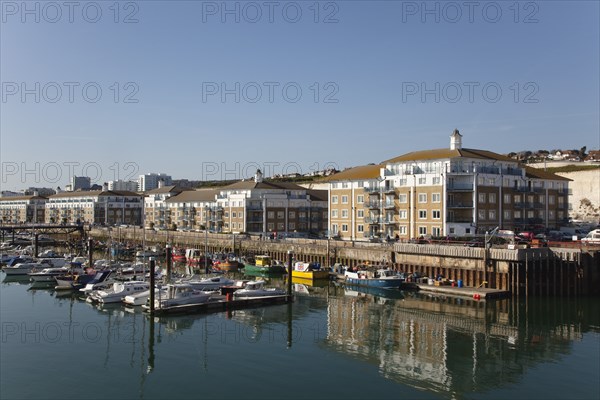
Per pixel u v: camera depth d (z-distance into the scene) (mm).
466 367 35438
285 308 53656
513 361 36656
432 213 82562
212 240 107562
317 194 131000
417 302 56062
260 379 33469
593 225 102312
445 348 39594
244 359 37281
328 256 81312
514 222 85875
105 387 32281
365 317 49406
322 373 34438
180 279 66812
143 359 37375
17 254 99562
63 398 30641
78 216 184000
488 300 56344
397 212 88250
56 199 198125
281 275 79375
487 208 81875
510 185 85812
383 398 30516
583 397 30391
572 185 142500
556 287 58281
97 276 65125
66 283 64812
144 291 56594
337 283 69875
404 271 69562
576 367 35375
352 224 97000
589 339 42062
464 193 82000
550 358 37281
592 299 57406
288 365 36000
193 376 34031
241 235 111250
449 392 31266
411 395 30922
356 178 96188
